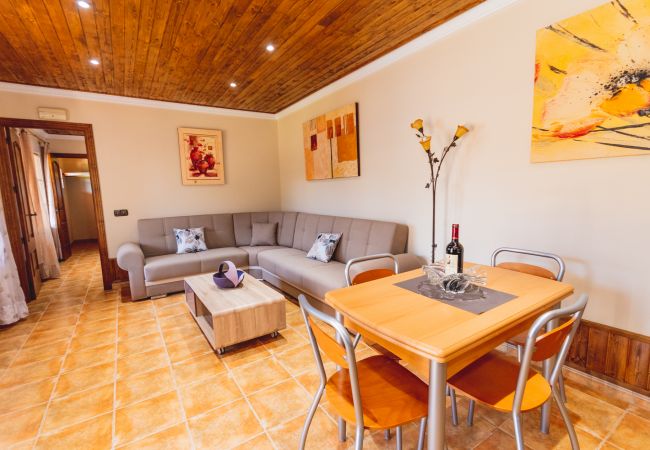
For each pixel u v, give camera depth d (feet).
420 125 8.52
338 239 11.66
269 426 5.50
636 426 5.26
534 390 4.07
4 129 11.46
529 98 6.84
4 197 11.25
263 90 13.08
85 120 12.85
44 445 5.16
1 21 7.32
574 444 4.10
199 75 11.16
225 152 16.12
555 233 6.71
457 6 7.45
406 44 9.30
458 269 5.28
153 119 14.19
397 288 5.14
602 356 6.28
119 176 13.62
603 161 5.93
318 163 13.98
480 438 5.12
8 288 9.80
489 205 7.83
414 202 9.84
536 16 6.57
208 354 7.91
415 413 3.82
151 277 11.71
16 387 6.68
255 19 7.61
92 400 6.24
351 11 7.41
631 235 5.74
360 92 11.36
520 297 4.62
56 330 9.38
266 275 13.34
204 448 5.05
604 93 5.74
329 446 5.06
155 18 7.43
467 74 7.98
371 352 7.82
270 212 16.40
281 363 7.48
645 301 5.70
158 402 6.16
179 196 15.06
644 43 5.24
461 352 3.33
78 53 9.14
